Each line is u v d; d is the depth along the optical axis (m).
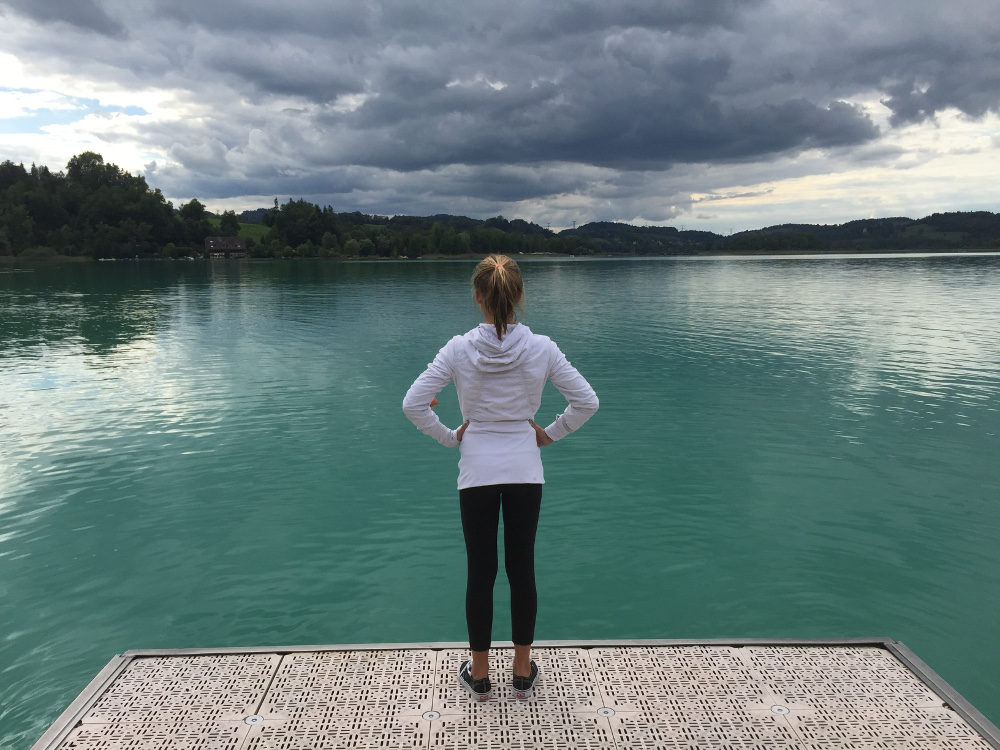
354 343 16.41
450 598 4.37
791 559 4.90
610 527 5.49
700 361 13.68
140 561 4.89
